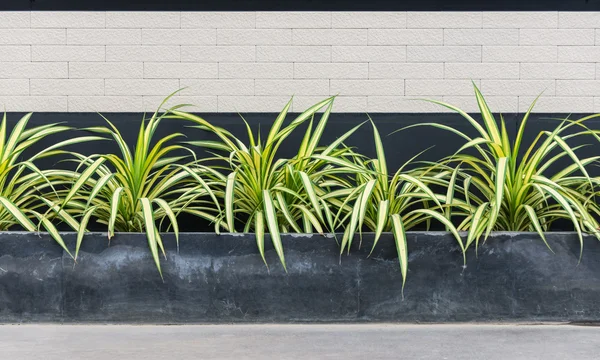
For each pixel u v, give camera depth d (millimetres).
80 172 4309
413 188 4023
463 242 3455
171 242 3445
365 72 4352
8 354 2799
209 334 3199
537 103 4352
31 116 4340
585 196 4090
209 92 4352
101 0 4355
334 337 3133
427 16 4355
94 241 3439
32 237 3447
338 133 4336
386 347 2934
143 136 3658
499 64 4355
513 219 3730
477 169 3871
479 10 4363
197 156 4309
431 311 3443
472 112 4352
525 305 3447
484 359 2730
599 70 4352
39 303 3441
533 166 3590
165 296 3438
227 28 4355
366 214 3691
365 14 4355
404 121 4344
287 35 4352
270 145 3594
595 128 4332
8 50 4352
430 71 4352
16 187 4227
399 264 3443
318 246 3445
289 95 4355
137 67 4352
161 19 4352
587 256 3453
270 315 3439
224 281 3443
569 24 4359
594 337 3137
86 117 4344
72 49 4355
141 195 3768
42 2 4355
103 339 3092
